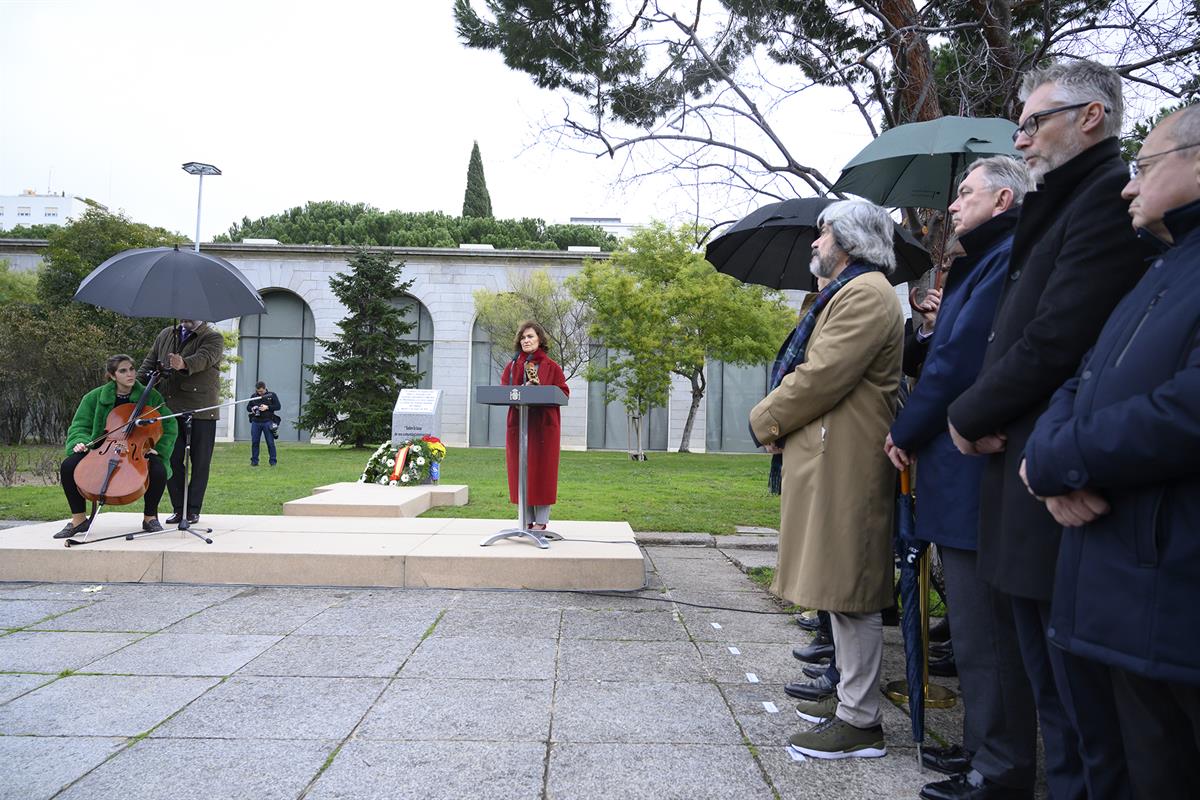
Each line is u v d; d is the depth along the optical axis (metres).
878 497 2.84
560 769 2.68
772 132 7.48
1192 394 1.41
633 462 19.66
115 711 3.15
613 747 2.87
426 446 10.86
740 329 21.00
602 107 7.98
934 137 4.38
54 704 3.22
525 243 43.00
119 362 5.85
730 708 3.29
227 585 5.40
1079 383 1.78
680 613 4.90
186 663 3.76
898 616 3.92
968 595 2.48
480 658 3.90
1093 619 1.60
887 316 2.87
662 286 21.14
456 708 3.23
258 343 28.77
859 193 5.31
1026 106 2.29
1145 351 1.60
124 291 5.55
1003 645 2.40
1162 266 1.68
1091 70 2.17
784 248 4.94
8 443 18.97
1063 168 2.15
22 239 27.70
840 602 2.76
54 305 21.52
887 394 2.90
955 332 2.55
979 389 2.14
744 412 28.50
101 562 5.42
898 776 2.67
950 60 7.23
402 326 22.34
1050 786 2.17
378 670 3.70
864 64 7.04
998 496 2.21
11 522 7.83
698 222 8.13
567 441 27.97
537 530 6.13
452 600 5.09
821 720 3.07
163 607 4.80
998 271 2.53
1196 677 1.43
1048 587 2.00
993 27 6.35
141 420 5.86
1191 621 1.45
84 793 2.46
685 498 10.80
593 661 3.90
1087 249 1.97
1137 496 1.54
